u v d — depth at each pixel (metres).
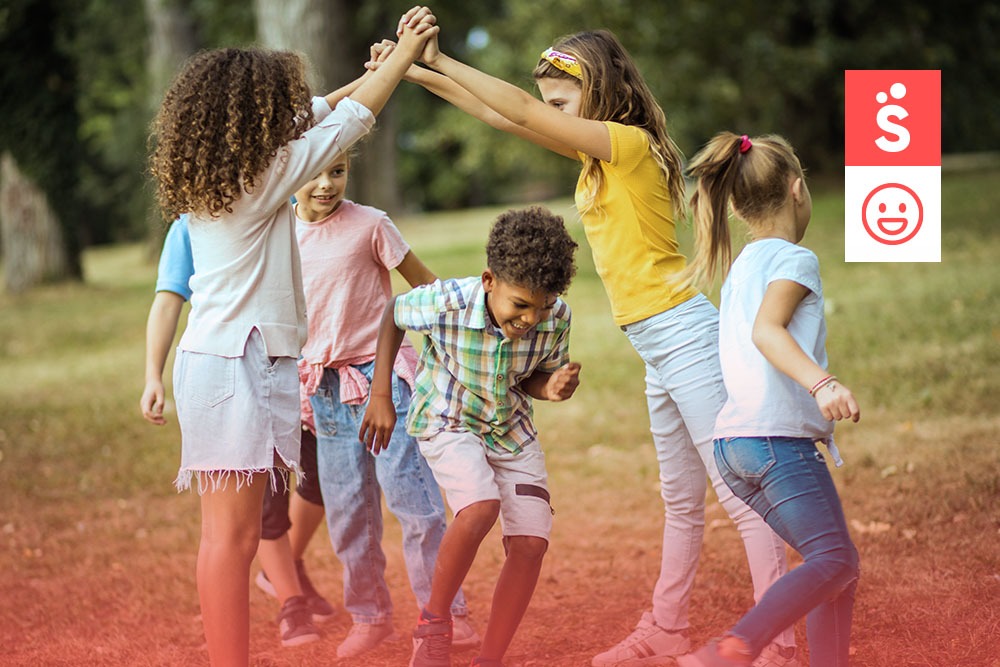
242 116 3.04
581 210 3.42
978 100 25.53
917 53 23.45
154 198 3.28
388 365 3.29
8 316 17.20
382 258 3.77
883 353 8.37
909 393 7.16
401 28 3.40
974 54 24.92
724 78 23.52
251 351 3.09
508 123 3.70
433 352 3.28
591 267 16.42
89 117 34.56
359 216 3.78
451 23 26.27
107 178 40.75
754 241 3.09
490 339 3.12
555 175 32.62
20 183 20.47
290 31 16.53
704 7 21.55
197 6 24.31
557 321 3.16
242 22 23.98
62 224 20.78
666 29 21.58
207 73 3.08
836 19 24.39
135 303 17.83
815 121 26.00
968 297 10.02
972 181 20.62
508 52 25.80
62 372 11.68
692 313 3.33
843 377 7.80
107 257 33.78
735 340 2.98
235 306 3.09
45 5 19.59
